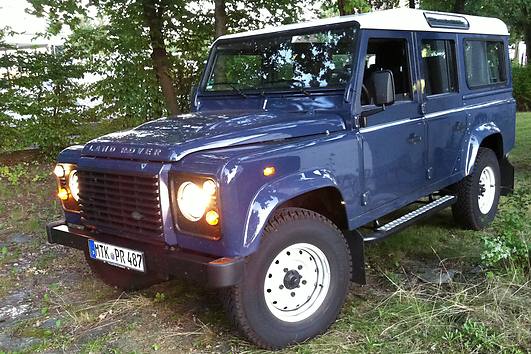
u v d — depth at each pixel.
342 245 3.56
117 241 3.48
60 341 3.62
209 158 3.06
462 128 5.14
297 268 3.40
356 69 3.81
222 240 2.97
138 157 3.27
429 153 4.63
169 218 3.16
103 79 10.62
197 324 3.76
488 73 5.72
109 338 3.62
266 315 3.24
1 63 10.20
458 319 3.54
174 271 3.14
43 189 8.48
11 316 4.06
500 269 4.12
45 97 10.62
